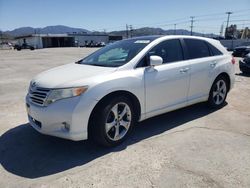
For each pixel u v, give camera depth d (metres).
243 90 7.18
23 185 2.71
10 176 2.89
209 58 4.86
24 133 4.10
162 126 4.31
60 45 74.50
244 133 3.99
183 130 4.12
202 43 4.88
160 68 3.94
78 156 3.33
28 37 72.94
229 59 5.29
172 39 4.35
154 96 3.88
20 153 3.43
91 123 3.33
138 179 2.79
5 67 14.66
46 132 3.25
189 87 4.45
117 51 4.21
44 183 2.75
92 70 3.61
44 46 71.31
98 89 3.21
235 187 2.63
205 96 4.88
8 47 69.25
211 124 4.38
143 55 3.82
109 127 3.44
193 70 4.44
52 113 3.13
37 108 3.24
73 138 3.17
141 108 3.76
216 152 3.37
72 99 3.12
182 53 4.41
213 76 4.88
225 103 5.68
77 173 2.93
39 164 3.15
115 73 3.47
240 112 5.04
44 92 3.22
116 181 2.76
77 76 3.37
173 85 4.12
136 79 3.60
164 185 2.67
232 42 45.88
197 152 3.37
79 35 79.25
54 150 3.50
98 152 3.42
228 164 3.07
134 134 3.99
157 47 4.06
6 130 4.25
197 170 2.94
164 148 3.50
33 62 18.28
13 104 5.89
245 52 22.59
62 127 3.19
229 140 3.73
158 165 3.06
